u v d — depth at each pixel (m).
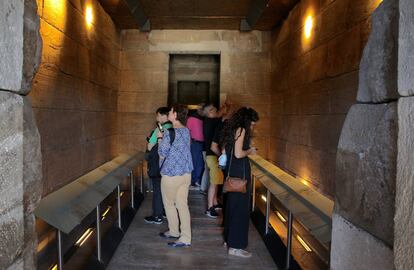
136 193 4.73
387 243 1.14
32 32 1.25
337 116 3.07
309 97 3.82
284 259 2.73
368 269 1.24
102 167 3.21
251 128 2.94
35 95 2.72
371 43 1.33
